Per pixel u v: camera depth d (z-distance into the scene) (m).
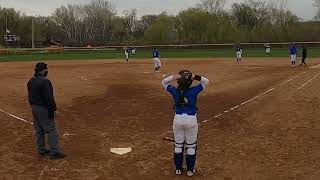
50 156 9.84
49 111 9.52
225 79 24.56
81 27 115.31
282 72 28.70
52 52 68.62
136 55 60.41
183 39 88.25
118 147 10.68
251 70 30.95
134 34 120.56
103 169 9.10
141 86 21.62
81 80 25.14
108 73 30.19
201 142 11.07
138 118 13.93
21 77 28.20
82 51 71.00
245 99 16.94
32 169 9.14
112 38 114.00
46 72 9.71
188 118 8.38
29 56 59.56
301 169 8.91
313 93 18.03
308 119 13.34
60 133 12.06
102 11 116.38
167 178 8.54
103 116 14.28
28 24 102.88
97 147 10.71
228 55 56.88
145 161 9.59
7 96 18.73
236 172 8.82
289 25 86.00
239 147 10.59
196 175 8.69
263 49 69.19
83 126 12.90
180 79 8.46
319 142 10.85
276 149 10.37
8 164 9.48
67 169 9.11
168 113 14.65
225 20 91.25
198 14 89.75
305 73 27.39
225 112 14.56
